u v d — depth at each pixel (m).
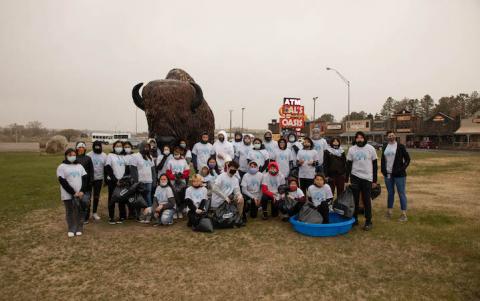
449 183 11.54
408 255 4.68
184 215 7.07
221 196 6.27
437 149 41.94
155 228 6.13
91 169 6.23
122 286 3.82
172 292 3.66
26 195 9.58
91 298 3.55
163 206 6.29
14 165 18.69
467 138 42.06
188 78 9.36
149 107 7.23
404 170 6.45
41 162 20.83
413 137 47.97
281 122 31.23
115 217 6.96
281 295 3.57
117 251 4.95
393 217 6.78
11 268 4.36
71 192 5.59
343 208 5.93
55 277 4.08
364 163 5.87
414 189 10.27
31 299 3.55
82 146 6.14
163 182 6.34
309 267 4.30
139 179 6.63
